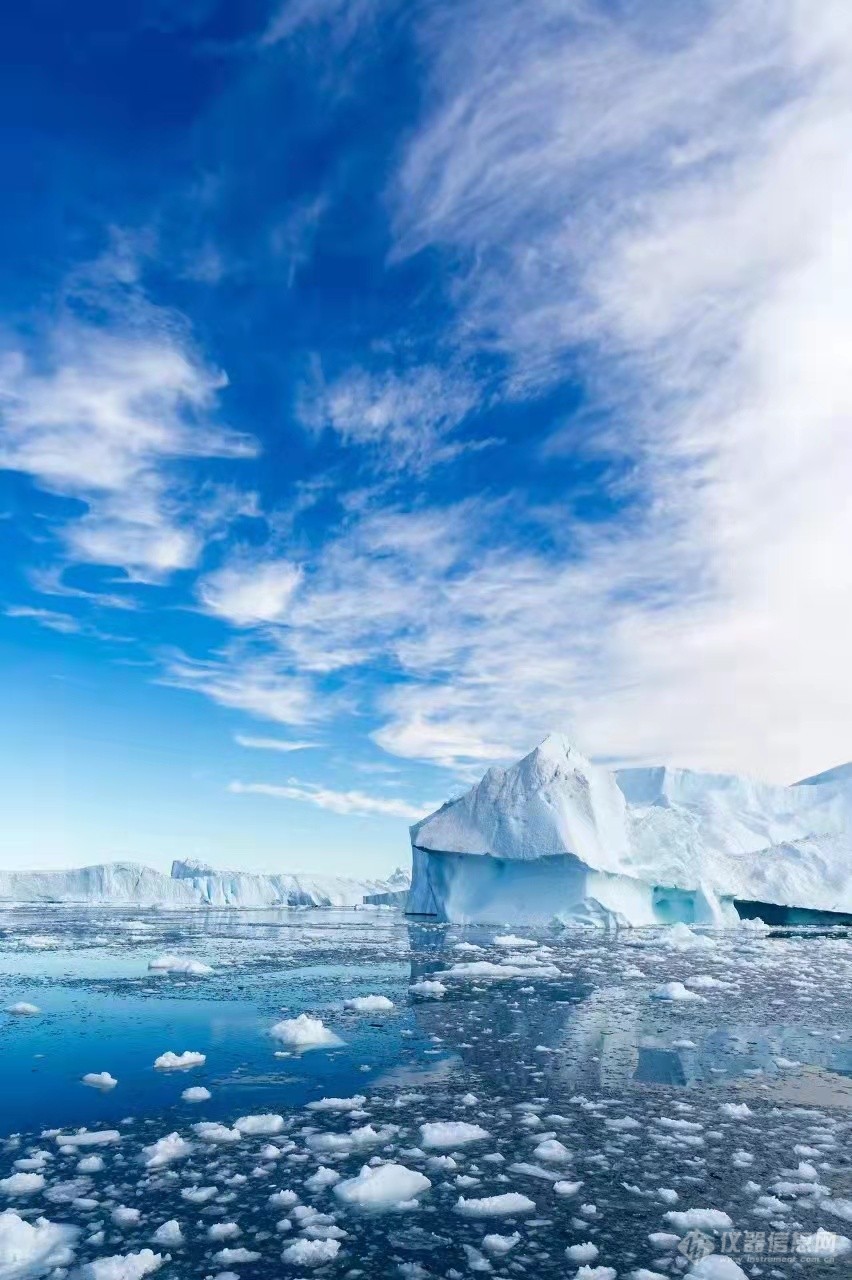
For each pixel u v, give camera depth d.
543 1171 6.73
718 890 43.00
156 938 30.30
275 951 25.11
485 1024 13.00
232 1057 10.65
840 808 61.44
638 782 67.44
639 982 18.27
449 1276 5.04
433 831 40.53
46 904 69.00
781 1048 11.37
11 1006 14.39
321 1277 5.01
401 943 28.23
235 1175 6.59
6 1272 5.06
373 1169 6.45
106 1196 6.21
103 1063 10.29
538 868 37.62
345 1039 11.80
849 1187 6.41
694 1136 7.60
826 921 50.81
